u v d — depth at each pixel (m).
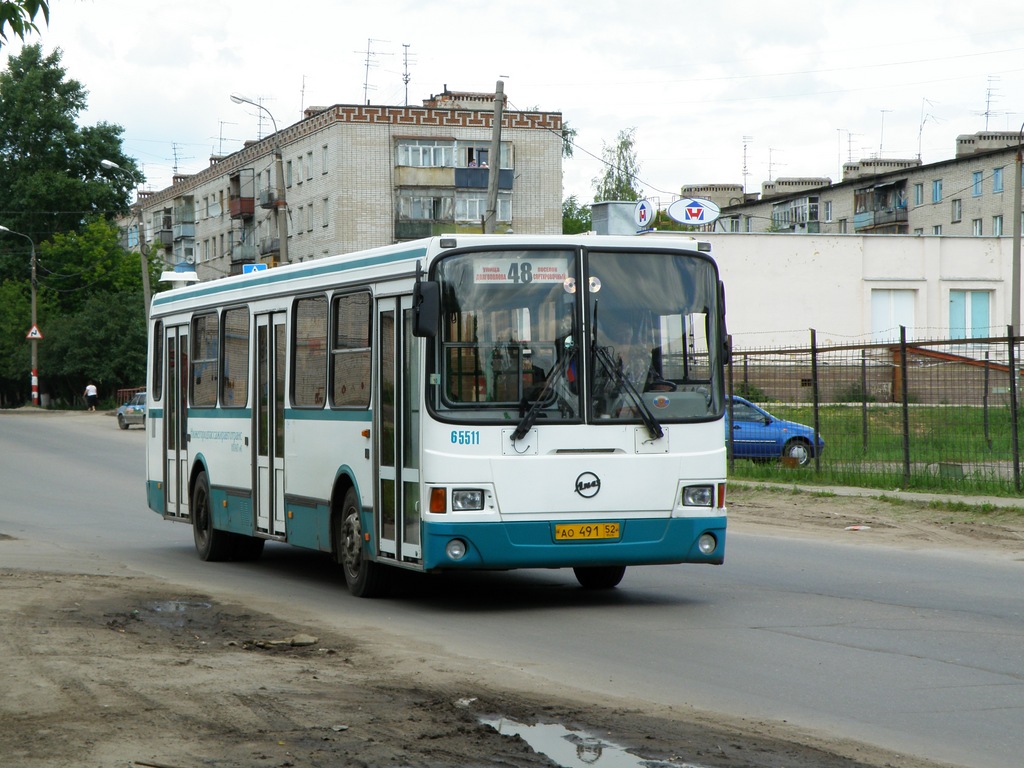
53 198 87.75
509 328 11.11
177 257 106.94
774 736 6.84
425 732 6.74
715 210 44.47
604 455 11.21
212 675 8.17
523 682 8.19
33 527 20.61
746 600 12.08
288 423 13.70
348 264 12.52
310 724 6.88
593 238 11.41
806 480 23.33
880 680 8.41
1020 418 20.31
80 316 80.75
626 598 12.27
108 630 10.04
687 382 11.55
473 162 81.31
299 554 16.88
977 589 12.69
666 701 7.73
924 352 21.59
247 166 92.69
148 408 18.09
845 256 58.56
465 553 10.88
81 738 6.50
